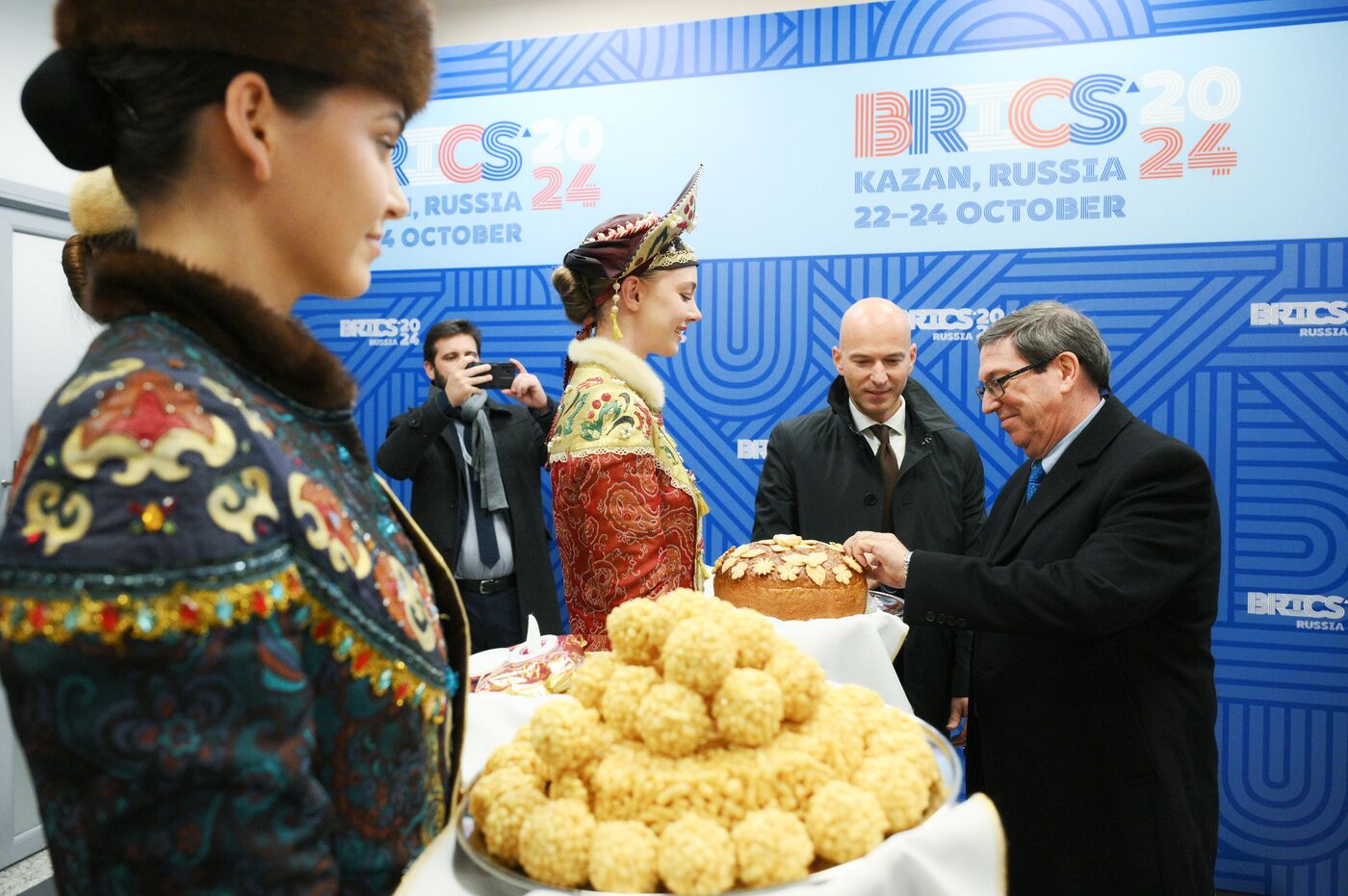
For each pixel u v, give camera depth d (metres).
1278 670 2.76
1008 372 1.71
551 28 3.37
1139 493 1.53
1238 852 2.80
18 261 3.10
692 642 0.71
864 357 2.33
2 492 3.04
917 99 2.97
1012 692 1.61
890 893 0.61
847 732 0.74
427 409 2.91
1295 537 2.73
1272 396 2.74
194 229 0.60
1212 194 2.75
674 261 1.64
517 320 3.40
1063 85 2.85
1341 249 2.66
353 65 0.59
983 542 1.91
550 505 3.41
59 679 0.45
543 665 1.25
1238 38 2.71
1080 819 1.55
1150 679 1.56
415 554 0.70
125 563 0.45
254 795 0.47
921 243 2.99
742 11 3.14
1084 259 2.86
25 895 2.80
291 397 0.61
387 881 0.61
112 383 0.50
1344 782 2.70
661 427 1.56
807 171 3.08
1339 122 2.64
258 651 0.48
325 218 0.62
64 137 0.58
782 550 1.68
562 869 0.64
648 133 3.22
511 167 3.37
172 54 0.56
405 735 0.61
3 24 3.02
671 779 0.67
